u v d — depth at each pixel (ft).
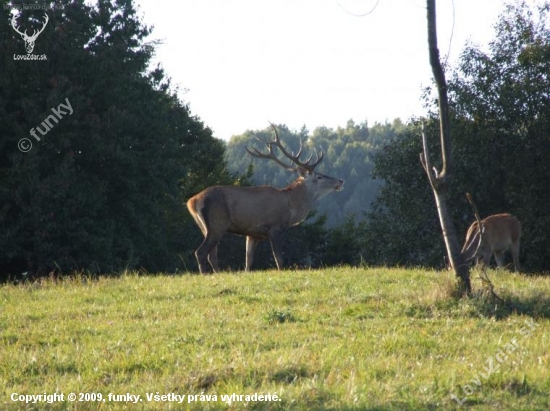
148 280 139.44
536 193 248.52
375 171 274.57
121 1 288.92
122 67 270.26
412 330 95.04
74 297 124.98
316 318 103.04
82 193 253.03
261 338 91.71
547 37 252.62
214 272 158.20
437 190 111.55
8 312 113.09
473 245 163.12
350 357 81.51
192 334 94.53
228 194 164.04
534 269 241.76
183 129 339.36
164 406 68.23
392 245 263.49
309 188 173.78
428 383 72.08
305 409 66.13
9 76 247.91
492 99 250.78
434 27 110.32
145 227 286.87
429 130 258.37
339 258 365.40
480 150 249.55
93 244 253.44
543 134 248.52
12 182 246.06
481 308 105.60
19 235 247.91
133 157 265.75
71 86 247.91
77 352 88.12
